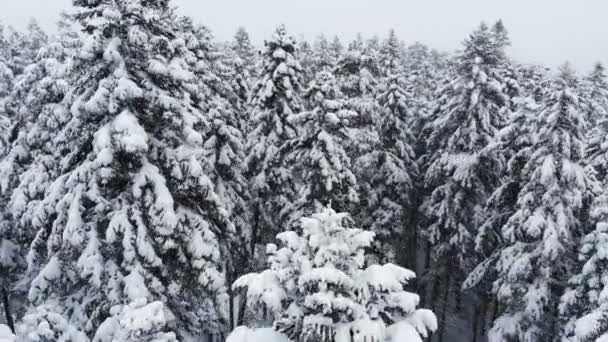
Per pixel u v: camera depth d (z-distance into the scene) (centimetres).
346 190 1973
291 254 807
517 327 1844
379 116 2673
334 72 2708
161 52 1399
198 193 1423
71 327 859
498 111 2452
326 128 1950
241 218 2303
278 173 2281
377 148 2639
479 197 2481
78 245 1257
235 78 2902
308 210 1920
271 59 2297
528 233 1734
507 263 1866
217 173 2088
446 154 2473
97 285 1241
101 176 1231
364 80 2622
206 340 1958
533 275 1841
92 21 1245
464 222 2506
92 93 1316
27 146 2145
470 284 2158
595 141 2111
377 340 703
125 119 1227
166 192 1289
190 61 1995
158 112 1366
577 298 1622
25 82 2078
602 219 1597
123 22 1270
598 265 1550
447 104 2580
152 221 1269
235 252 2177
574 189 1747
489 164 2388
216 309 1432
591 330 1294
